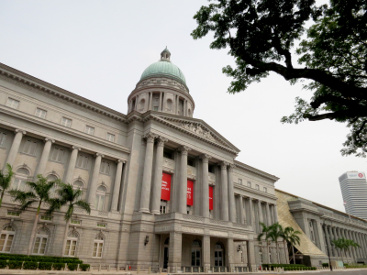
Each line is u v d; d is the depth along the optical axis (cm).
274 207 6912
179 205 4231
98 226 3509
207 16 1408
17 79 3447
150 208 4000
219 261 4222
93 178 3703
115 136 4234
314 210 8169
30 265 2380
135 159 4116
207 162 4894
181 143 4575
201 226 3831
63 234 3212
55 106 3731
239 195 5988
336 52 1669
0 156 3128
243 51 1185
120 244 3584
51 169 3469
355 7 1264
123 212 3756
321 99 1015
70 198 2972
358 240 11312
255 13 1258
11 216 2927
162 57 8025
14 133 3244
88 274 2500
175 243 3403
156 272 3331
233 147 5450
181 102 6625
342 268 7075
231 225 4325
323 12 1323
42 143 3472
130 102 6788
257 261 5575
